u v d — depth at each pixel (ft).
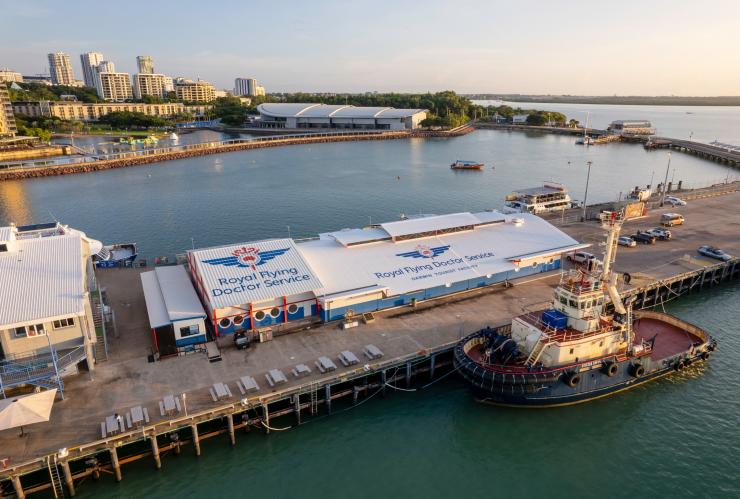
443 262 219.00
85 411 138.21
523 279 234.99
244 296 176.04
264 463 135.95
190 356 167.22
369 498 125.39
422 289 204.13
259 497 125.18
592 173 582.35
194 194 470.39
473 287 224.12
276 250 202.39
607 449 143.23
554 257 245.04
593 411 158.61
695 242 289.74
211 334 180.96
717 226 320.70
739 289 249.34
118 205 428.56
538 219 269.64
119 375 155.63
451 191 483.51
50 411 128.36
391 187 501.15
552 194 379.96
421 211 407.64
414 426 151.12
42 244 172.65
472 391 160.86
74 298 149.48
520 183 522.47
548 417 155.94
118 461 129.90
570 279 164.66
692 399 164.66
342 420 153.17
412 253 221.66
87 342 151.64
